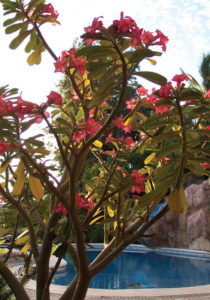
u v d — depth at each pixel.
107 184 1.53
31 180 1.59
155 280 6.67
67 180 1.63
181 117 1.33
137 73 1.28
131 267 8.14
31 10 1.92
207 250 7.02
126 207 1.51
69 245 1.76
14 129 1.41
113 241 1.81
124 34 1.26
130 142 2.01
